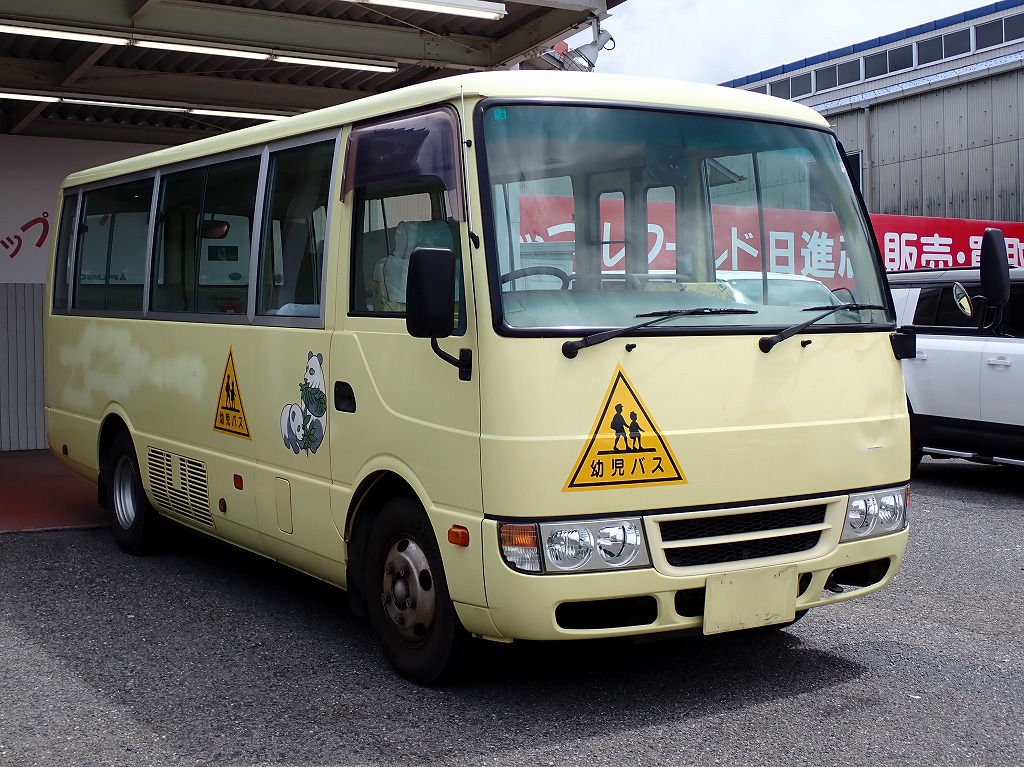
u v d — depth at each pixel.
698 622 4.59
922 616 6.25
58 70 12.68
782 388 4.74
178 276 6.98
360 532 5.32
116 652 5.57
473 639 4.85
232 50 10.92
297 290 5.71
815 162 5.30
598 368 4.38
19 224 14.12
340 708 4.77
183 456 6.86
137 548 7.69
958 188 24.59
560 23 10.99
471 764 4.18
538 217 4.54
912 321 11.03
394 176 5.00
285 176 5.92
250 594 6.71
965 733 4.48
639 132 4.84
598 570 4.36
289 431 5.72
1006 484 10.97
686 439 4.50
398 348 4.88
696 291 4.78
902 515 5.12
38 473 11.35
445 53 11.90
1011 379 9.94
